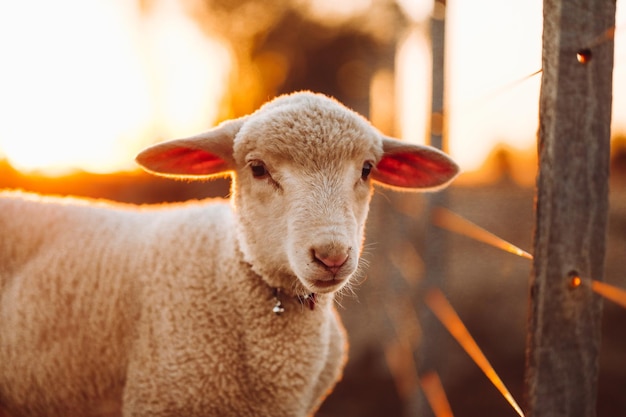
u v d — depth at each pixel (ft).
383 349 24.90
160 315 9.80
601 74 7.29
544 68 7.34
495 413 22.62
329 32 44.39
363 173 9.53
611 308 24.09
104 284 10.30
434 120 17.20
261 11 46.34
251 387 9.76
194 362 9.50
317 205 8.58
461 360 24.00
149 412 9.67
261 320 9.62
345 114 9.28
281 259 9.09
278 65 46.16
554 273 7.38
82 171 35.99
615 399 21.90
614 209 31.76
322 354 10.05
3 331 10.44
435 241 18.01
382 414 23.17
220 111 46.80
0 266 10.76
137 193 36.94
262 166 9.20
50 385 10.33
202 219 10.57
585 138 7.30
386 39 37.37
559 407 7.50
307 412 10.71
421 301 18.17
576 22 7.21
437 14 17.31
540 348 7.45
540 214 7.43
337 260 8.27
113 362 10.14
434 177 10.61
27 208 11.16
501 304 25.94
